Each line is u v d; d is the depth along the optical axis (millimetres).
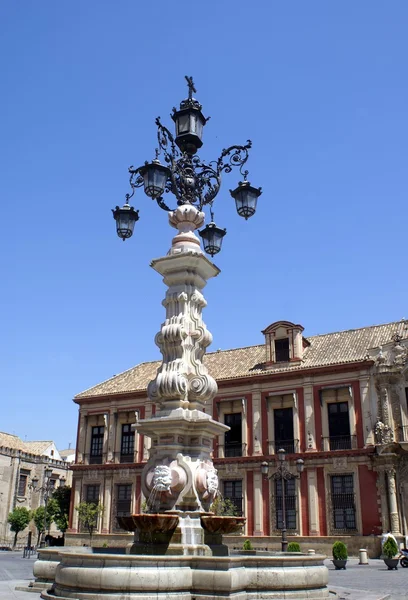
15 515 53875
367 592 11656
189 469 10914
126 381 44625
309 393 35438
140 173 12953
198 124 14133
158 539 10219
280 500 34531
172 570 8328
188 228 13453
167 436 11367
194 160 13875
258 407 36875
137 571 8117
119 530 39312
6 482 56125
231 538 34688
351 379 34406
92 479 41531
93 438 43250
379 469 31953
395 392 33094
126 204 13609
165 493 10680
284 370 36344
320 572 9523
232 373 38875
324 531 32656
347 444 33594
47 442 70438
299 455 34438
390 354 33750
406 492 31359
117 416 42188
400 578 19453
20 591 10508
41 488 54094
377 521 31453
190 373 11938
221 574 8352
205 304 12875
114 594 8008
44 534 55531
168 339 12133
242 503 35562
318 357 36844
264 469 29312
